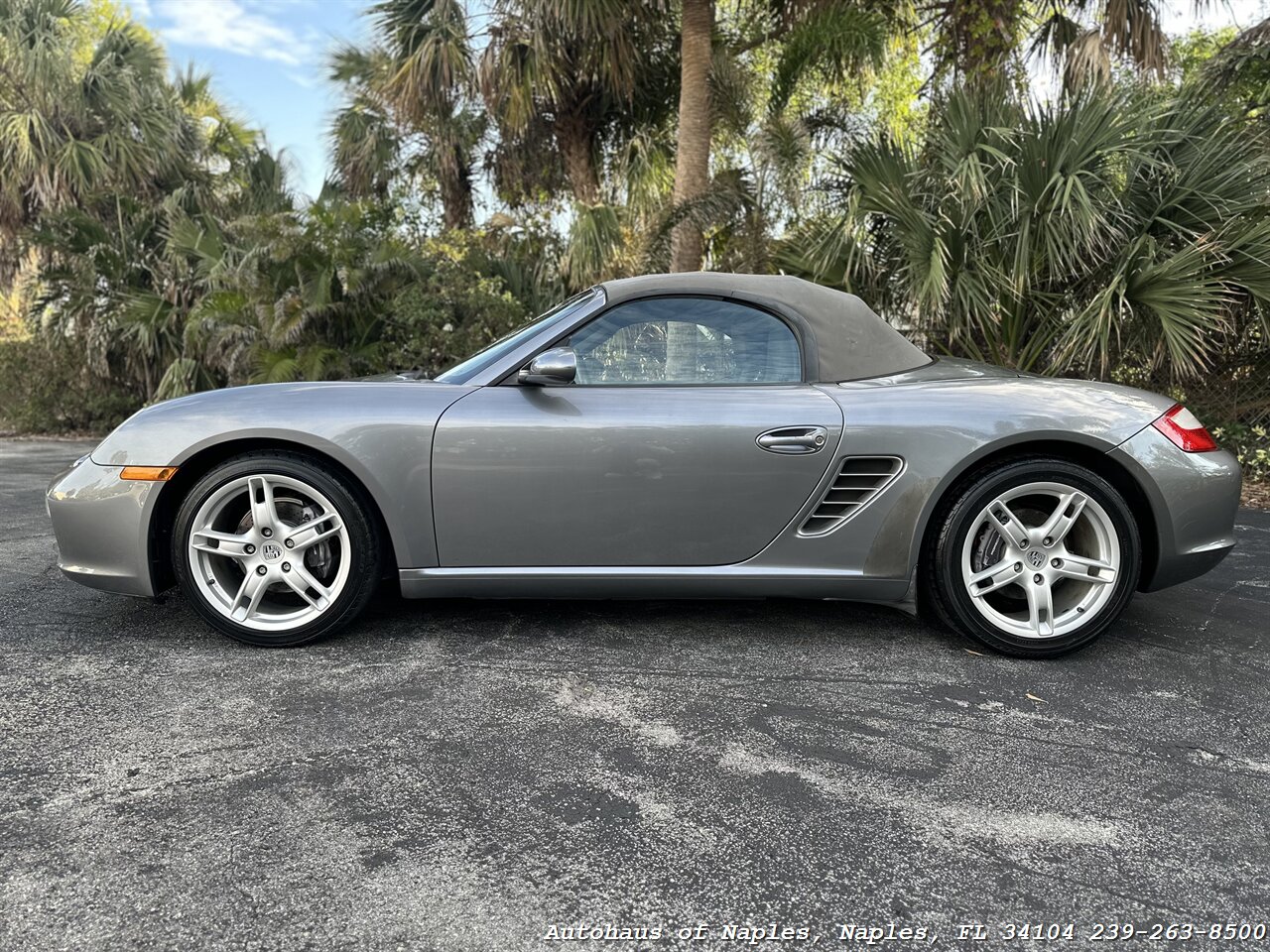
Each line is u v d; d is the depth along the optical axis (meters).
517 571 2.56
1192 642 2.76
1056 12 8.02
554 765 1.88
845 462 2.52
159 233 10.55
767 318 2.68
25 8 11.22
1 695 2.22
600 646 2.64
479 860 1.53
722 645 2.67
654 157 10.56
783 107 8.29
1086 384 2.67
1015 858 1.56
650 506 2.52
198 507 2.51
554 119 10.88
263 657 2.51
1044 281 5.58
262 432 2.49
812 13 7.78
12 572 3.45
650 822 1.66
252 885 1.44
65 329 10.52
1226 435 5.87
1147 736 2.07
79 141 11.07
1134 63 7.56
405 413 2.52
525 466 2.50
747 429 2.50
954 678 2.42
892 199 5.64
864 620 2.92
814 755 1.95
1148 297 5.06
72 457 8.08
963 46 7.53
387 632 2.75
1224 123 5.36
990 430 2.50
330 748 1.95
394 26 10.69
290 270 8.68
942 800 1.76
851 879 1.49
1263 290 5.07
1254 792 1.80
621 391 2.57
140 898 1.40
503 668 2.45
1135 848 1.60
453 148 12.05
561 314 2.73
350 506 2.54
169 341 10.32
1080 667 2.52
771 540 2.55
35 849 1.54
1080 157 5.17
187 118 12.05
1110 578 2.54
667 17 9.12
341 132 12.76
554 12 8.20
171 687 2.29
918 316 5.71
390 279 8.68
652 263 8.20
